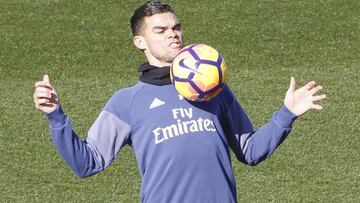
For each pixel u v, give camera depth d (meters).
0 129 35.97
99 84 40.19
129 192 31.28
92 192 31.28
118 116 18.69
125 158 33.50
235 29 45.53
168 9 18.94
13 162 33.38
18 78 41.06
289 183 31.80
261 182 31.88
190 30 45.56
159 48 18.72
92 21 46.62
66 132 18.23
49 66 42.16
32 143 34.81
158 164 18.38
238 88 39.59
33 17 47.31
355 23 46.00
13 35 45.41
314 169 32.69
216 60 18.33
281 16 46.72
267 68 41.59
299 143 34.53
